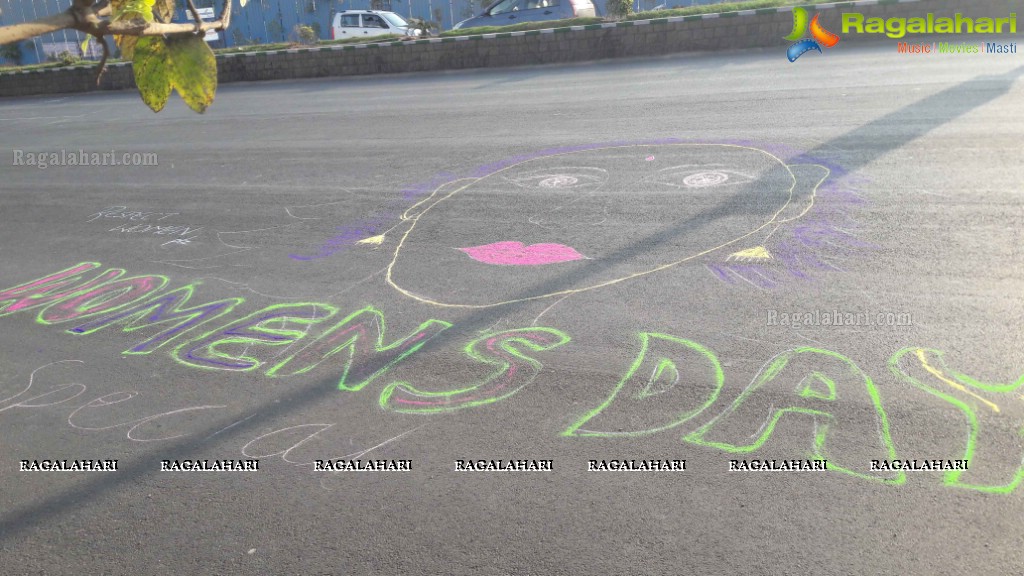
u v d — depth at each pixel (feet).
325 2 74.90
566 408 11.29
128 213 23.73
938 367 11.35
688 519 8.93
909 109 24.94
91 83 61.26
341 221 20.84
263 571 8.64
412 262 17.44
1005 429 9.91
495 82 43.29
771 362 11.90
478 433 10.89
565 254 16.93
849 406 10.65
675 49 46.91
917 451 9.68
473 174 23.84
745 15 44.83
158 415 11.96
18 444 11.43
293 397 12.17
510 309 14.64
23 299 17.13
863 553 8.22
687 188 20.18
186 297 16.58
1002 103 24.38
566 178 22.27
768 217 17.66
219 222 21.88
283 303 15.84
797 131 23.94
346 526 9.23
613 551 8.54
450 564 8.54
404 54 53.11
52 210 25.04
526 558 8.54
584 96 34.42
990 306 12.89
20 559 9.05
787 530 8.63
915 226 16.29
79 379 13.28
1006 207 16.71
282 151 30.27
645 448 10.24
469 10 73.15
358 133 32.09
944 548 8.20
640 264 15.99
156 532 9.37
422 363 12.92
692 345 12.65
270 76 57.00
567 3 54.29
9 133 42.91
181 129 38.11
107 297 16.90
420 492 9.75
